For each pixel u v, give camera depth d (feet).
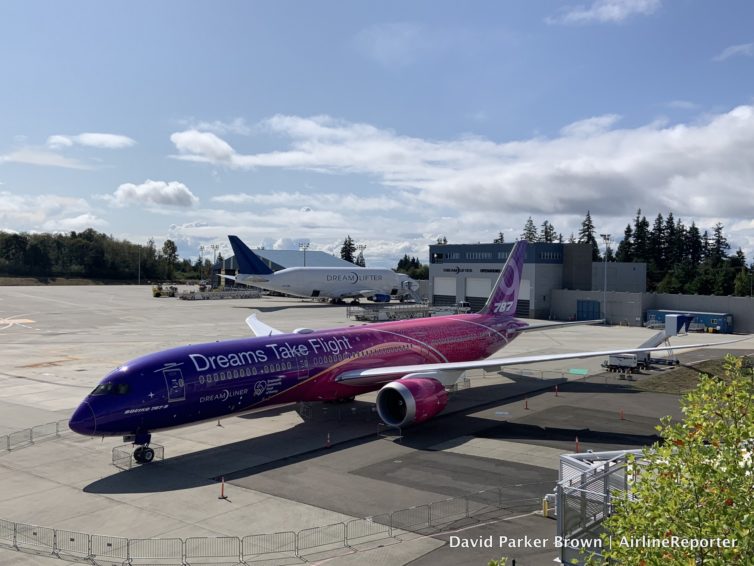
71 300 461.37
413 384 113.60
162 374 96.07
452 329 153.69
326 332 128.88
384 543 69.15
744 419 43.09
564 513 65.57
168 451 104.17
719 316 299.38
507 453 103.35
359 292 423.64
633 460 44.19
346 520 75.41
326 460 99.19
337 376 123.03
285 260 631.15
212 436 112.98
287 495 83.76
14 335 259.19
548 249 367.25
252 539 70.18
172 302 449.89
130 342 238.27
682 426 43.45
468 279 397.80
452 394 151.84
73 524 74.64
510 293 176.96
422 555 66.23
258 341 114.11
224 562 65.00
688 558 35.73
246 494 84.17
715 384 45.32
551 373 181.16
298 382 115.14
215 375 101.60
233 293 509.35
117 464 97.09
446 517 76.28
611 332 297.33
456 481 89.30
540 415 130.52
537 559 65.31
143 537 70.90
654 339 191.01
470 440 111.24
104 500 82.23
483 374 179.42
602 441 110.73
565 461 77.51
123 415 91.56
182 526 73.82
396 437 112.78
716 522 36.17
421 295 487.61
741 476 38.22
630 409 136.26
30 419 125.39
